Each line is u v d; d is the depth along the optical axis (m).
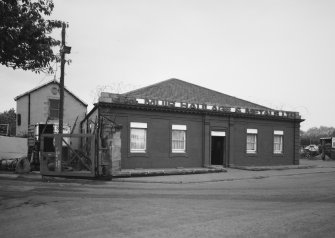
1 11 10.88
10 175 20.66
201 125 27.97
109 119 22.56
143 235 7.78
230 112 29.00
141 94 26.95
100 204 11.55
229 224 8.76
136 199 12.61
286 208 10.87
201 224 8.77
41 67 13.23
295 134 33.47
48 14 12.64
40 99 35.12
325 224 8.74
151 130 25.61
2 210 10.65
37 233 8.02
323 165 33.72
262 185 17.44
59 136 20.05
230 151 29.08
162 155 25.95
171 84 31.45
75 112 36.06
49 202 11.95
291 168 29.56
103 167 19.45
